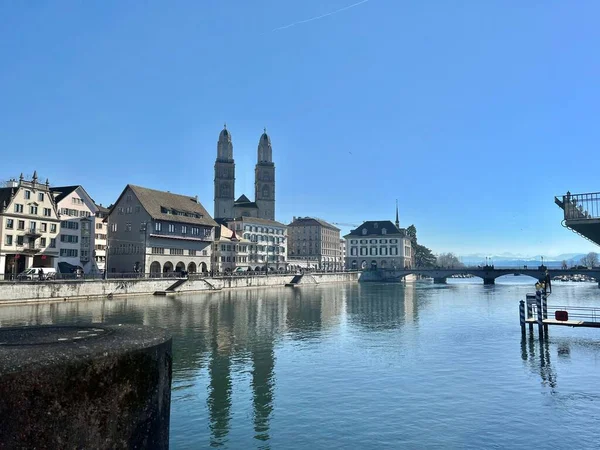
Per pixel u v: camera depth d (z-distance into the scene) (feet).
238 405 60.49
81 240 276.62
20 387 10.43
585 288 365.81
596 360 86.07
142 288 234.17
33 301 181.06
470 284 465.06
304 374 76.18
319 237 643.45
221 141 624.18
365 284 448.65
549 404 60.95
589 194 79.05
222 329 126.62
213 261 403.34
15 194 231.30
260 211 631.15
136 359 12.62
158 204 300.61
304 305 205.36
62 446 10.96
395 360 86.58
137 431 12.57
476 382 71.36
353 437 50.29
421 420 55.31
